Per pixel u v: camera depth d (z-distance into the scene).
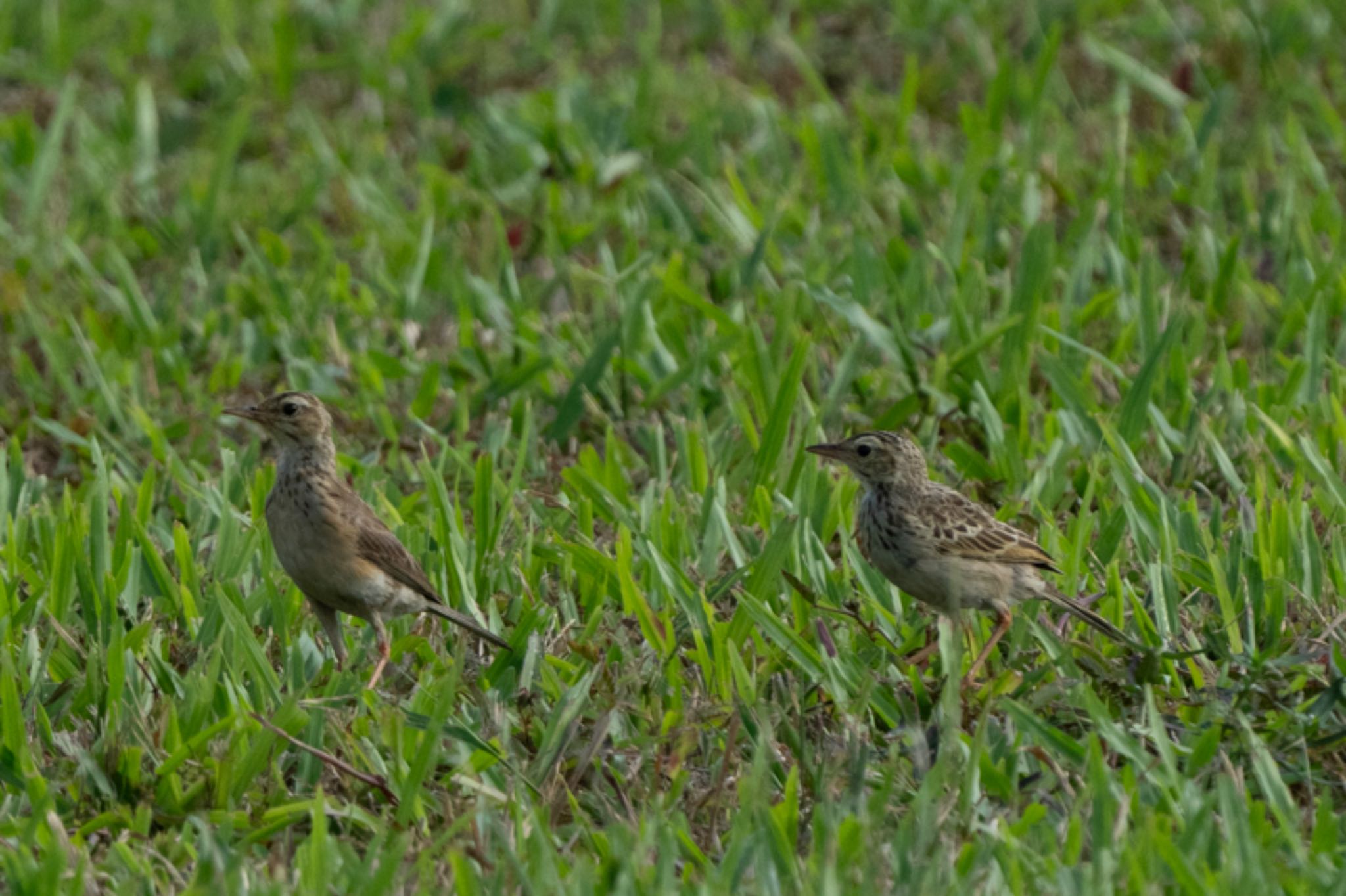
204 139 21.33
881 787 8.39
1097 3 23.03
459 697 9.48
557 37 24.30
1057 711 9.21
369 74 22.05
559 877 7.62
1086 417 12.84
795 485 12.12
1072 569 10.59
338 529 10.05
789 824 8.05
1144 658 9.15
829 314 15.34
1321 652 9.53
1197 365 14.25
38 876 7.45
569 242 17.52
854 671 9.52
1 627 10.07
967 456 12.51
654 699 9.26
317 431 10.22
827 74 22.59
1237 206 18.08
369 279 16.98
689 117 20.64
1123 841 7.77
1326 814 7.92
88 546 11.31
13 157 20.16
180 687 9.49
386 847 8.05
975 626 10.65
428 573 11.01
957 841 7.88
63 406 14.53
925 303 15.38
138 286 17.22
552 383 14.64
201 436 13.67
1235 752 8.62
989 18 23.02
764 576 10.20
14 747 8.73
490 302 15.84
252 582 11.23
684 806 8.45
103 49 23.95
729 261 16.83
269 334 15.69
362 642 10.70
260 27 23.97
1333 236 16.52
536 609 10.14
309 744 8.88
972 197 16.75
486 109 20.59
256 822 8.43
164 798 8.50
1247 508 11.17
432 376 13.88
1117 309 15.19
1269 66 20.94
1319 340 13.44
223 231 18.22
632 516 11.45
